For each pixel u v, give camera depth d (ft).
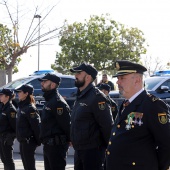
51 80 24.85
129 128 15.46
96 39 133.80
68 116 24.57
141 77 15.84
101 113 21.12
